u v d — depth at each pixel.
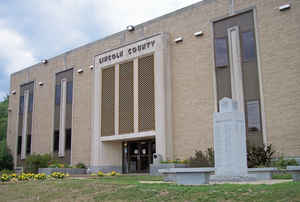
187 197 9.17
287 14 18.98
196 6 23.02
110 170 26.31
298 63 18.30
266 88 19.27
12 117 38.03
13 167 36.22
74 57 31.73
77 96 30.66
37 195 12.89
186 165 19.75
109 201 10.30
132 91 24.77
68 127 31.03
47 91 34.06
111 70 26.66
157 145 22.33
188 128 22.14
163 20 24.72
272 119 18.84
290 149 17.98
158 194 10.01
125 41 27.22
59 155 31.14
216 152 13.29
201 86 21.95
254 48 20.09
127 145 26.78
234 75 20.59
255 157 17.80
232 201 8.27
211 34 21.94
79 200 11.09
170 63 23.67
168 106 22.80
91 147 27.27
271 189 8.80
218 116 13.41
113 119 25.81
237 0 21.05
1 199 13.09
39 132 34.03
